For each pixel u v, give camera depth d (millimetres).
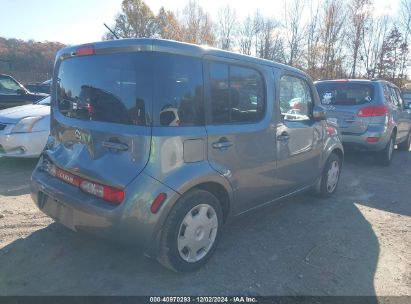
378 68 36719
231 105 3402
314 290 3059
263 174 3822
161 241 2934
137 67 2807
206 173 3064
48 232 3789
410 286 3213
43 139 6098
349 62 36375
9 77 11062
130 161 2766
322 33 36375
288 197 4504
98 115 3020
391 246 3979
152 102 2770
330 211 4969
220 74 3285
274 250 3721
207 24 47875
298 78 4469
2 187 5273
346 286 3150
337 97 7781
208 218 3244
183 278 3096
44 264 3197
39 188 3307
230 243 3811
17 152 6008
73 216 2961
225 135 3277
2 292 2781
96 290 2867
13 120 6035
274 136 3914
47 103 7117
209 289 2963
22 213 4289
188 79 2998
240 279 3141
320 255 3674
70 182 3078
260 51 42312
